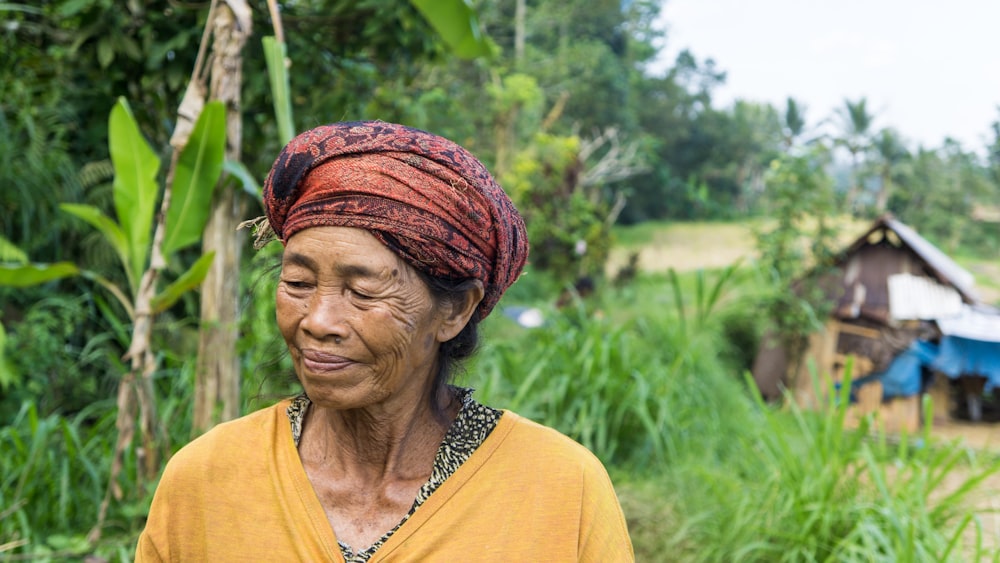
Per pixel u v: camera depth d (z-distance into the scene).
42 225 5.12
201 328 3.55
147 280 3.52
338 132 1.04
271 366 1.31
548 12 23.97
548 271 12.98
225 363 3.57
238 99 3.47
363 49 5.07
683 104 35.19
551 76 20.98
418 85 7.18
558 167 13.18
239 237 3.60
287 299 1.07
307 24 4.70
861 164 27.08
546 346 5.83
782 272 8.65
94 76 4.66
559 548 1.11
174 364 4.68
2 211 5.13
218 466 1.15
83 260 5.46
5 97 5.14
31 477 3.66
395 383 1.08
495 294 1.16
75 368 4.86
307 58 4.65
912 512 3.79
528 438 1.17
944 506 3.76
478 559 1.09
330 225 1.02
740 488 4.54
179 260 5.20
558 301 10.02
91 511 3.78
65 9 4.20
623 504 4.74
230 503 1.13
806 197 8.70
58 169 5.11
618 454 5.45
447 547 1.10
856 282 8.50
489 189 1.08
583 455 1.18
